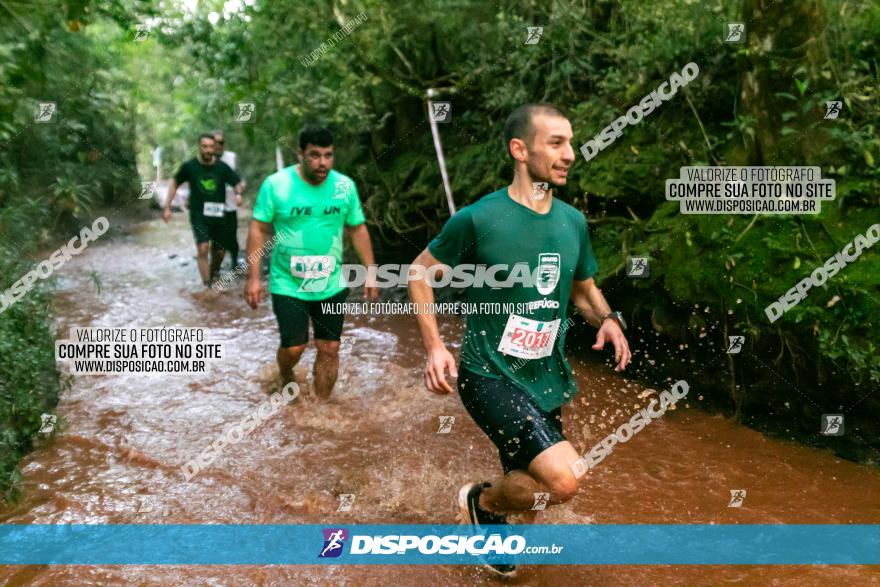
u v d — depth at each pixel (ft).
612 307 16.57
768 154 14.26
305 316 14.57
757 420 13.80
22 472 12.05
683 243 14.93
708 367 14.48
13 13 15.47
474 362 9.11
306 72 24.98
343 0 22.94
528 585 9.21
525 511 8.89
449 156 24.85
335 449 13.10
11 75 15.47
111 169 34.76
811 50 13.66
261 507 11.09
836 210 13.24
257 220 14.32
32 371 13.37
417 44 24.89
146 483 11.76
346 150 29.04
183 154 40.60
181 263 29.09
